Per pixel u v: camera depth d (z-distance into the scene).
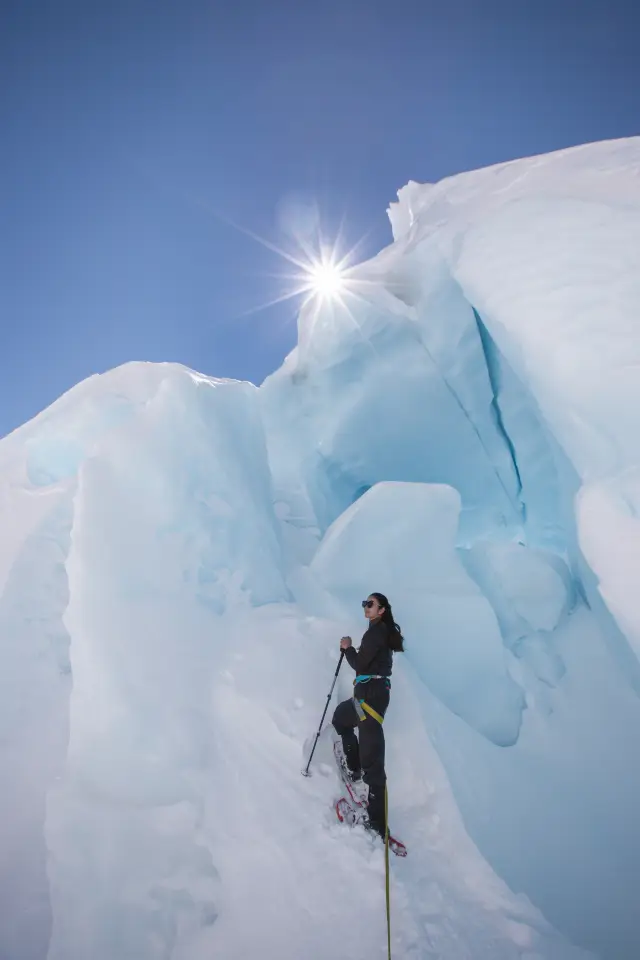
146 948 1.90
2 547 3.48
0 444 4.64
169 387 3.27
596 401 3.27
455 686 3.36
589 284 3.69
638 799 2.84
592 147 5.47
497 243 4.45
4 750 2.70
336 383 6.39
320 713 2.55
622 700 3.32
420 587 3.67
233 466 3.56
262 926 1.94
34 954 2.00
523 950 1.93
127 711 2.36
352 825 2.23
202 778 2.28
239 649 2.80
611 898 2.37
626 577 2.71
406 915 1.98
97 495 2.81
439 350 6.05
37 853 2.29
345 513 4.28
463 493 6.90
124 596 2.62
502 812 2.65
